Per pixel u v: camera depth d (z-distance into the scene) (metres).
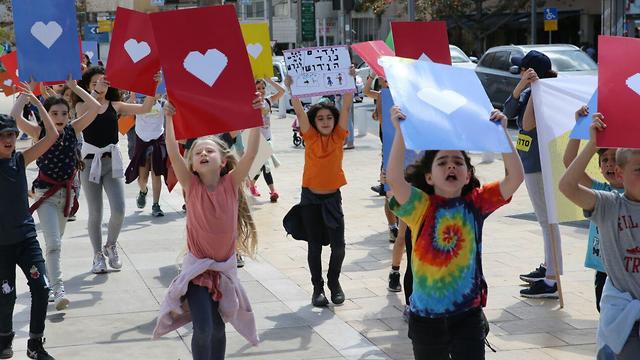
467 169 4.49
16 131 5.88
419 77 4.41
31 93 6.21
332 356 6.08
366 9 46.16
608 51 4.36
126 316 7.06
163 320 5.12
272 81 8.85
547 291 7.45
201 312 5.02
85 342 6.41
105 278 8.27
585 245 9.43
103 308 7.28
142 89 7.75
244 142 10.62
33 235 6.00
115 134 8.38
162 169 11.40
